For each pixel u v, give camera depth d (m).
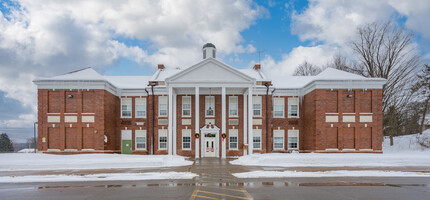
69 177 16.28
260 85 32.59
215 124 32.19
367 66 41.06
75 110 28.38
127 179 15.59
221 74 29.12
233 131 32.16
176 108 32.22
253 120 32.12
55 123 28.25
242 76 28.94
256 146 31.91
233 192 12.26
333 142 28.58
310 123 30.41
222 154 29.22
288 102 33.22
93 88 28.27
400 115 40.66
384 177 16.42
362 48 40.94
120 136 32.50
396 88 38.84
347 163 23.11
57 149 28.11
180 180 15.28
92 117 28.17
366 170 19.28
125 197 11.45
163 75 35.38
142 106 32.94
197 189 12.88
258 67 37.91
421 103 39.94
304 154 27.50
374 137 28.55
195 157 29.02
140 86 34.09
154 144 31.64
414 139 36.78
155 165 21.95
